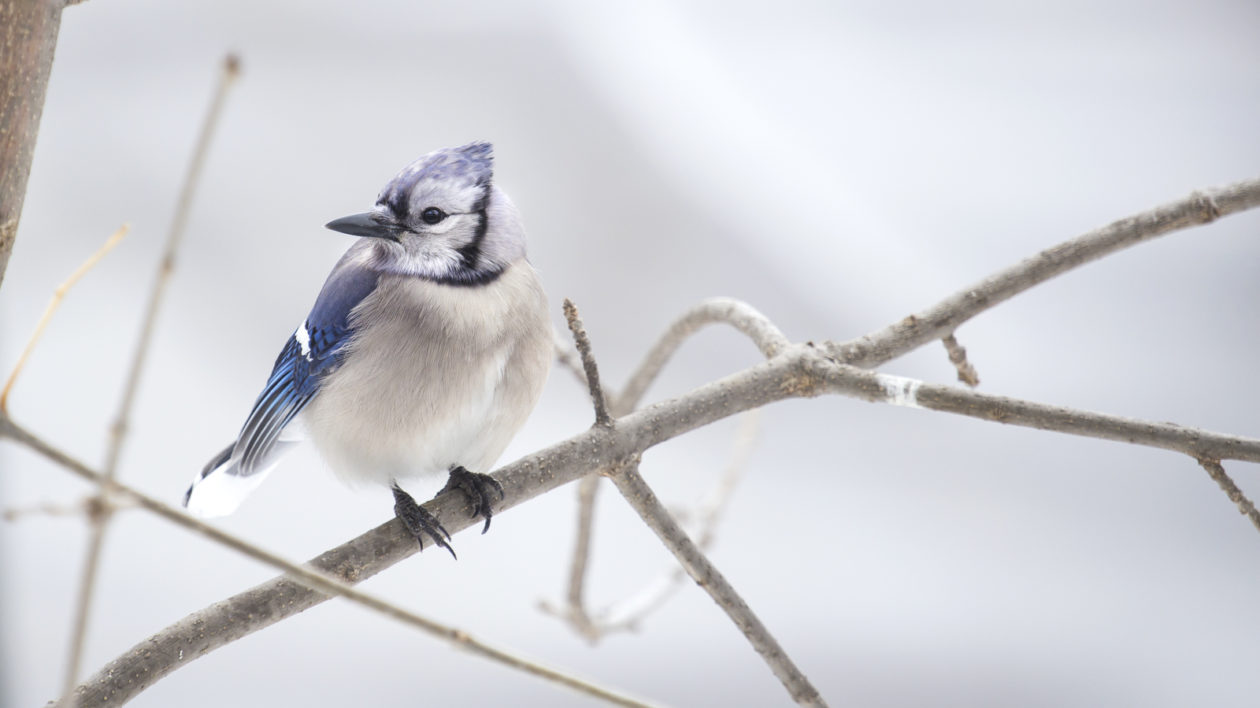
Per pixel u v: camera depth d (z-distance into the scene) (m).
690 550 6.95
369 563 6.92
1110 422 6.93
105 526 6.25
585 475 6.95
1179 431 6.93
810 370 6.98
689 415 6.97
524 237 7.04
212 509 7.09
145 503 6.78
